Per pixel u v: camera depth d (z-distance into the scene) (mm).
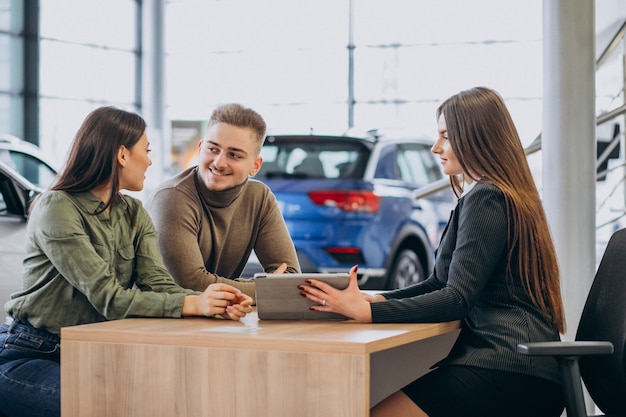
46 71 13477
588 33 3562
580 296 3502
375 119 13539
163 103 13859
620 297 2094
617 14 7723
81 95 13883
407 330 1946
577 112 3547
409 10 13406
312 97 13742
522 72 13086
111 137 2365
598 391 2146
